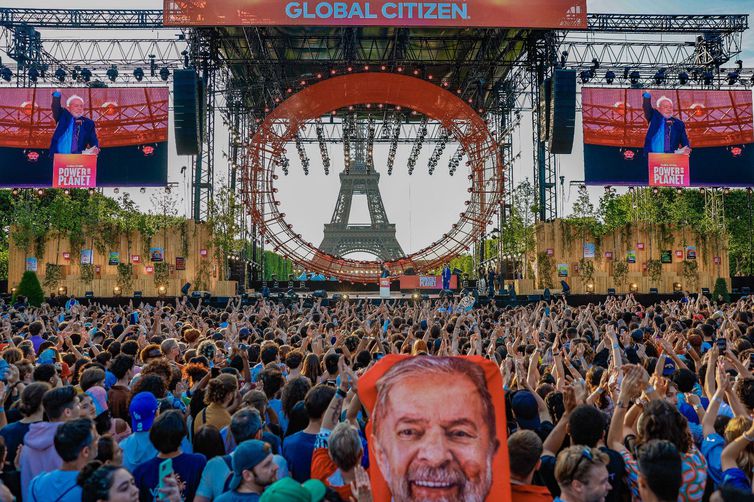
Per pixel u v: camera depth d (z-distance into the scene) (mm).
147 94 42156
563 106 39156
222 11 37969
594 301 41781
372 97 42188
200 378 8602
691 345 11086
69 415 5715
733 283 49812
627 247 48219
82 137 41875
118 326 14094
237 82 50875
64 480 4785
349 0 38219
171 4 37875
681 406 6949
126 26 41312
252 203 43562
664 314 20344
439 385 3350
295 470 5855
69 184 41719
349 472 4660
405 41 45062
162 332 14664
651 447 4211
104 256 45938
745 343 10078
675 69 45688
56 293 43406
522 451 4520
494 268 53156
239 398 7137
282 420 7742
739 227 65938
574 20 38469
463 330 15039
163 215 46438
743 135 43688
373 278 50594
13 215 49031
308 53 50156
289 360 8789
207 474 5227
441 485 3271
